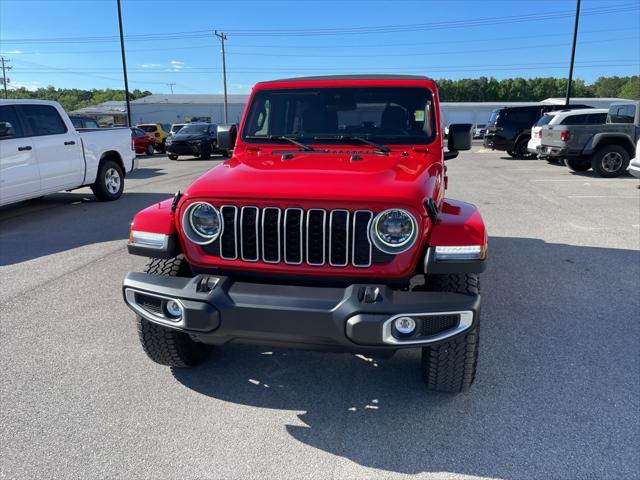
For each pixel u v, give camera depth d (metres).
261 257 2.83
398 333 2.55
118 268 5.69
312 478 2.46
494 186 11.69
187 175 15.34
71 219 8.49
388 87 3.91
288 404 3.09
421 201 2.71
